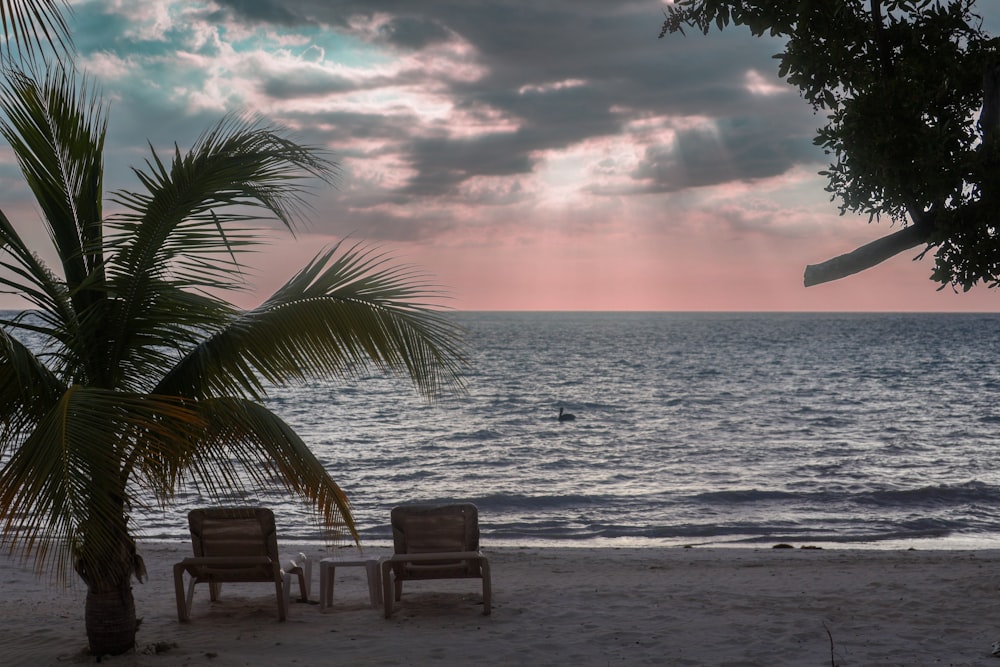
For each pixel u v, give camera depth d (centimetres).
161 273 572
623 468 2458
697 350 10631
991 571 965
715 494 1975
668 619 747
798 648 640
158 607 837
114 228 557
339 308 575
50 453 442
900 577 945
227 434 555
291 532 1548
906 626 702
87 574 599
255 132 563
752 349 10819
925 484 2112
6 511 445
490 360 8731
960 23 474
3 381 519
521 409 4350
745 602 813
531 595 869
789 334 16388
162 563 1145
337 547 1384
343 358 574
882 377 6372
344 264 601
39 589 952
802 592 865
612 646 656
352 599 877
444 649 646
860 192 460
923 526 1638
